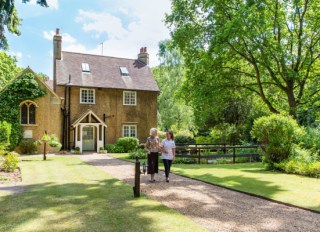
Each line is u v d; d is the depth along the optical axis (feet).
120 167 48.57
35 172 42.27
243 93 77.97
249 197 26.81
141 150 69.15
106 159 64.03
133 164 53.16
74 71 91.86
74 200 24.84
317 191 28.73
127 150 88.99
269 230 17.97
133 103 97.71
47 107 81.71
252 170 45.29
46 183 33.14
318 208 22.52
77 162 56.90
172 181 34.99
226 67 72.13
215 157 58.75
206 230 17.65
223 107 79.87
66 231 17.39
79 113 89.40
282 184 32.48
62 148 86.33
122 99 95.91
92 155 75.92
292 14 66.03
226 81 73.31
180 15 72.79
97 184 32.45
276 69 67.92
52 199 25.17
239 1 65.31
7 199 25.11
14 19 32.96
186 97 76.02
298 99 67.82
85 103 90.33
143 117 98.89
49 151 81.10
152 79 103.24
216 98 72.08
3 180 35.40
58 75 87.92
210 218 20.29
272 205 23.97
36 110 80.59
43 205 23.18
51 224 18.63
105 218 19.85
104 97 93.15
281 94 78.59
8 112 76.95
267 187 30.68
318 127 60.70
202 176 38.22
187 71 76.07
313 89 67.41
